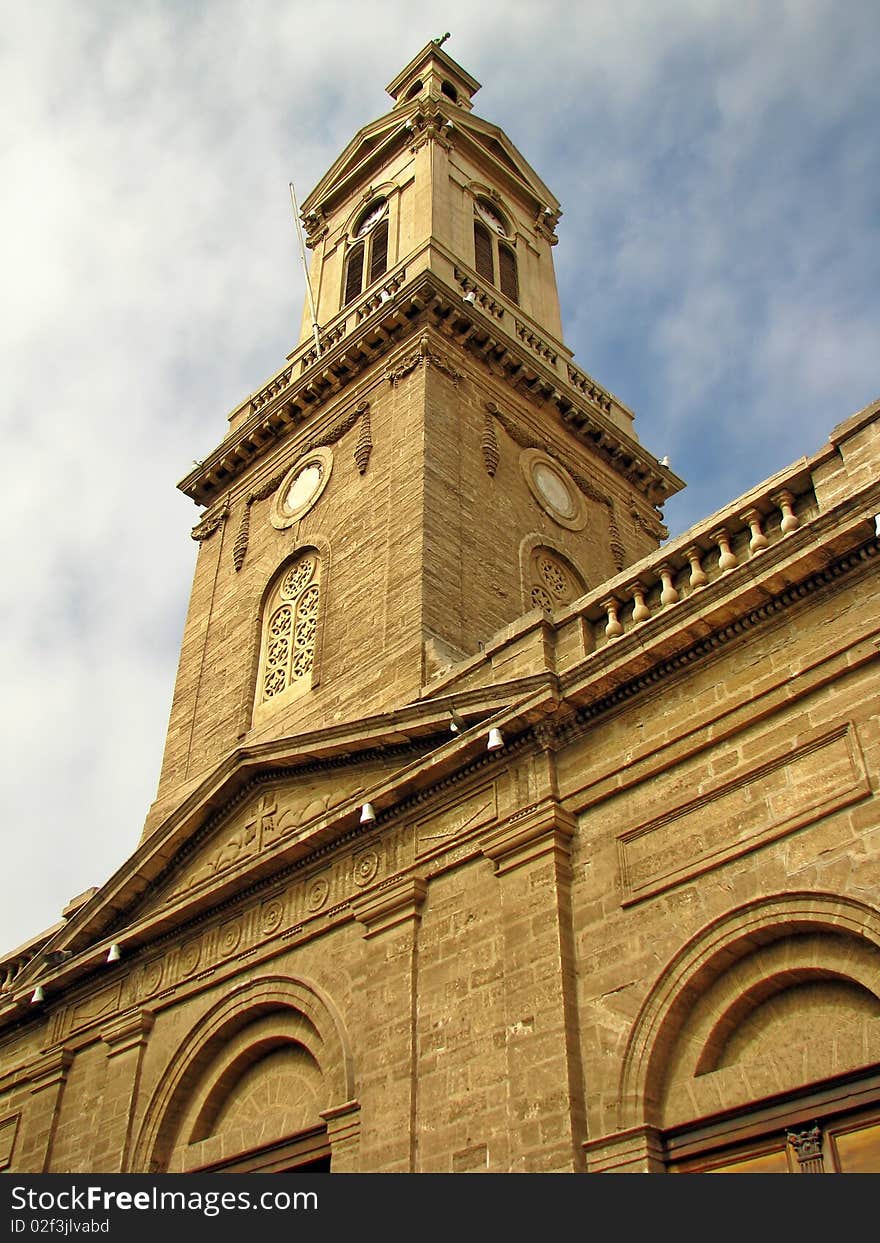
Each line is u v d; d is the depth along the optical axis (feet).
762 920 46.85
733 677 52.80
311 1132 59.67
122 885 76.89
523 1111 49.62
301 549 93.40
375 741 65.57
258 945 67.10
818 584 51.08
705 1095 46.26
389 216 116.67
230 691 90.94
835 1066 43.19
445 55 134.72
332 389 101.35
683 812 51.85
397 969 58.44
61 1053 75.82
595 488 103.04
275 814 71.36
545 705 57.67
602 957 51.44
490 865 57.77
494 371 99.76
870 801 45.73
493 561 86.99
